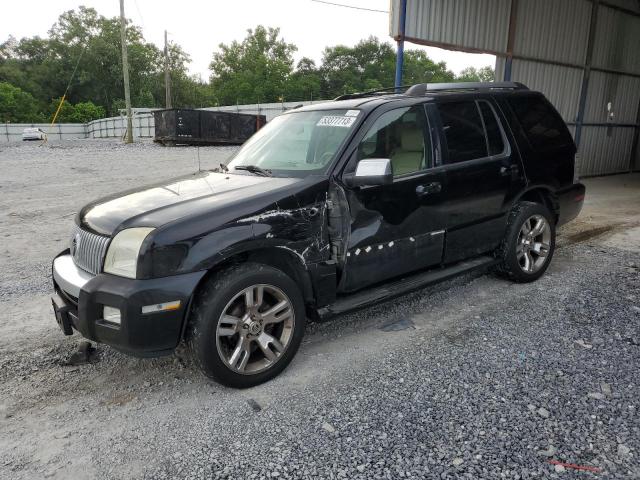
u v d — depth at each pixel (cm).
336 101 435
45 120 7675
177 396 307
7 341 387
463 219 415
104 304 277
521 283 486
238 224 295
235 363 302
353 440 256
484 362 334
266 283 306
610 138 1628
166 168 1527
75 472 240
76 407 297
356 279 355
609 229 736
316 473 233
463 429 262
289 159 372
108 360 354
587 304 431
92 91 8181
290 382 317
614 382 305
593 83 1510
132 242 279
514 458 239
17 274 556
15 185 1182
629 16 1552
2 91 7469
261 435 264
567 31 1364
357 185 331
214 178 371
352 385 310
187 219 284
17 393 313
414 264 389
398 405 286
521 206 466
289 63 9325
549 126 499
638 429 259
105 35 7975
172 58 8138
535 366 326
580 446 247
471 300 449
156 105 8081
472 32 1144
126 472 239
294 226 317
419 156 385
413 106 391
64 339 390
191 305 288
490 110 447
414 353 350
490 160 432
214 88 9362
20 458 252
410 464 237
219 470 238
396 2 1010
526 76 1307
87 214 328
